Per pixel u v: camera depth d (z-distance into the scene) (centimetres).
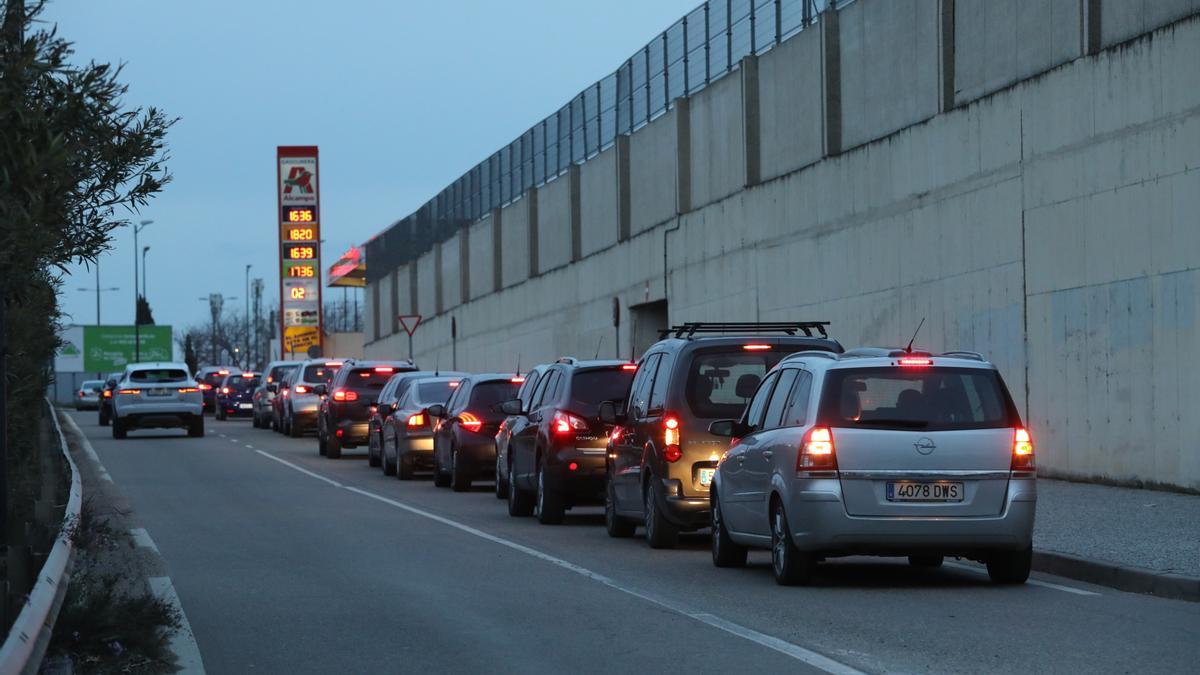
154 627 1119
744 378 1748
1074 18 2469
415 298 8269
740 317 3841
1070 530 1750
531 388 2472
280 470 3538
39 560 1159
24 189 734
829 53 3362
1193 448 2150
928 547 1373
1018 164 2611
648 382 1864
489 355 6619
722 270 3962
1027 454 1389
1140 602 1305
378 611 1288
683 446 1730
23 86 730
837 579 1497
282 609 1305
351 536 1986
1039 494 2233
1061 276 2483
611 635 1141
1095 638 1097
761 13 3788
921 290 2948
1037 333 2555
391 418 3328
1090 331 2402
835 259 3312
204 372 8388
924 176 2934
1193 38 2156
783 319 3581
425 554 1758
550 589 1423
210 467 3634
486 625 1201
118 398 5084
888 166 3073
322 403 4197
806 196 3447
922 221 2942
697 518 1728
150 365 5175
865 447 1371
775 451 1441
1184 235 2172
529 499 2320
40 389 2166
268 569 1606
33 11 738
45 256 863
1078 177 2436
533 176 5950
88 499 2147
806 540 1377
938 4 2895
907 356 1416
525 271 6022
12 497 1734
